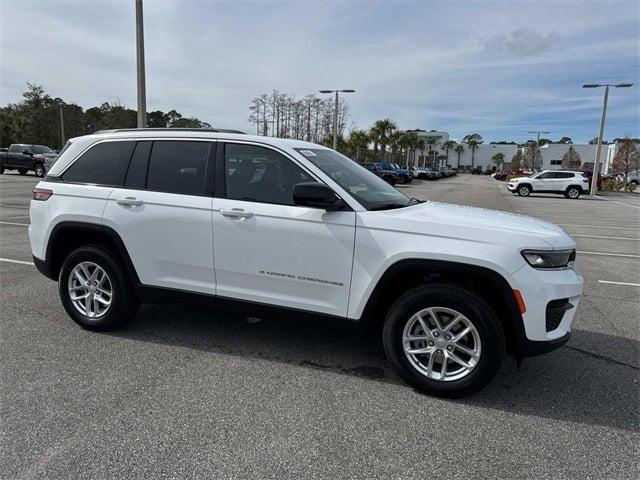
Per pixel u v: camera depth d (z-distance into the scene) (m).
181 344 4.18
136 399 3.22
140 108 12.30
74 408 3.09
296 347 4.18
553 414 3.19
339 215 3.49
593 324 5.04
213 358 3.91
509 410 3.23
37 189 4.55
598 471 2.60
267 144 3.81
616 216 17.53
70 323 4.59
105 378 3.51
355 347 4.21
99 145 4.41
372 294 3.45
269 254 3.68
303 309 3.68
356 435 2.89
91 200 4.26
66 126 60.84
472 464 2.64
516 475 2.55
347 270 3.50
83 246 4.36
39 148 29.30
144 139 4.23
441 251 3.24
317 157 3.92
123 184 4.22
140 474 2.48
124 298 4.27
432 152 107.56
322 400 3.29
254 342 4.27
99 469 2.51
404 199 4.09
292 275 3.65
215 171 3.92
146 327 4.55
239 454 2.67
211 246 3.86
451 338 3.33
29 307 5.01
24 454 2.61
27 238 8.87
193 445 2.74
